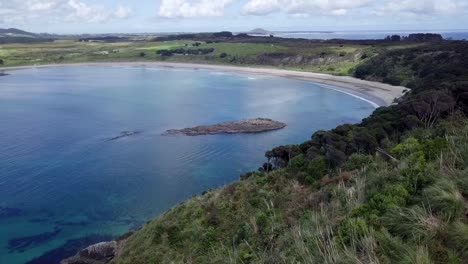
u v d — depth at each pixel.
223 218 24.91
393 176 14.70
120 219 39.59
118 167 54.28
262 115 88.06
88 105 100.75
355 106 96.50
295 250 11.48
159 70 182.25
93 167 54.25
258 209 23.58
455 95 41.09
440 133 21.02
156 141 67.31
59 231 37.28
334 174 25.03
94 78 157.00
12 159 57.38
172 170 53.25
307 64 167.25
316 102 103.06
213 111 92.62
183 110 93.75
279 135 71.75
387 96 101.75
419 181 12.55
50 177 50.50
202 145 65.06
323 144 37.00
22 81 147.62
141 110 93.81
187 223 26.23
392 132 37.81
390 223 10.66
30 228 37.84
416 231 9.64
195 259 20.53
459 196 10.15
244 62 186.38
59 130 74.25
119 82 145.50
